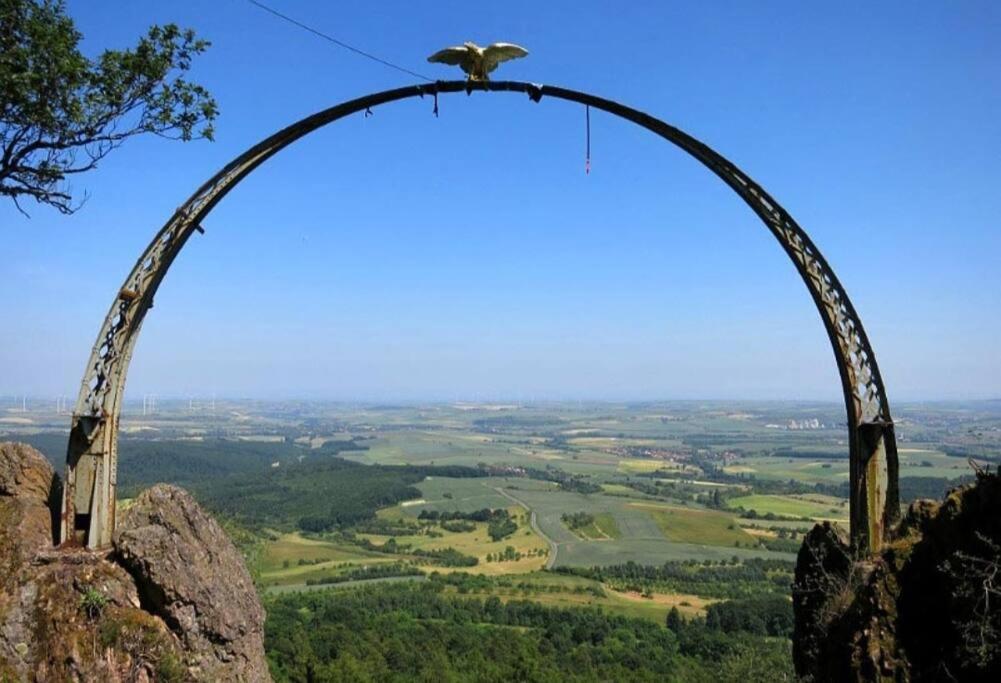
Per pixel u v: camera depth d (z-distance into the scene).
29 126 10.80
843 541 10.71
